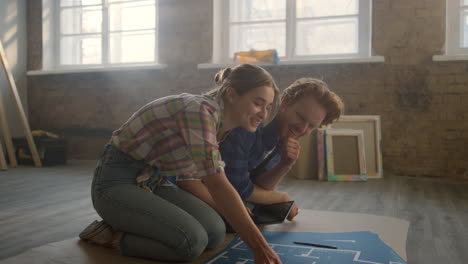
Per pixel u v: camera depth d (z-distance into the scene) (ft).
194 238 4.47
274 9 14.40
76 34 17.07
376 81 12.78
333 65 13.19
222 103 4.34
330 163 11.49
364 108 12.91
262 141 5.95
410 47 12.46
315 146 11.82
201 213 5.02
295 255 4.73
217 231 4.98
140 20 16.16
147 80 15.46
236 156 5.47
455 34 12.50
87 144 16.51
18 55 16.87
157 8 15.75
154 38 16.01
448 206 8.01
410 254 5.04
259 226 6.15
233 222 3.85
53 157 14.84
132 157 4.88
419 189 10.09
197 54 14.66
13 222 6.60
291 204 6.15
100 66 16.75
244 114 4.21
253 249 3.75
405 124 12.56
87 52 17.01
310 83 5.54
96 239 5.16
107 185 4.83
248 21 14.65
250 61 13.92
